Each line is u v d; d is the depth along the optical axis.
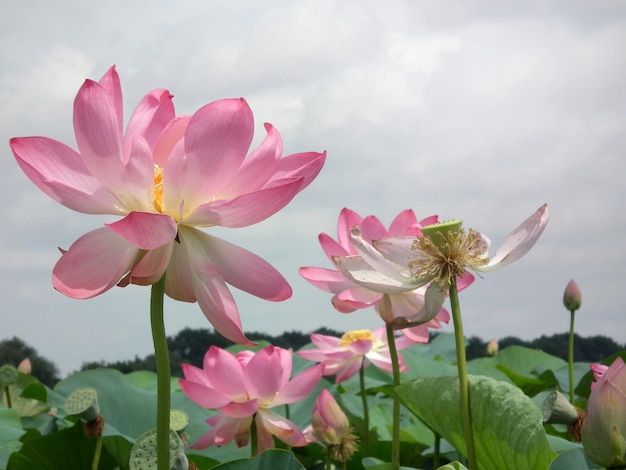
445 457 1.01
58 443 0.98
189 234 0.50
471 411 0.63
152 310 0.47
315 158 0.54
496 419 0.61
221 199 0.51
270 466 0.61
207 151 0.48
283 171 0.53
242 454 1.07
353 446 0.89
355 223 0.89
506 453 0.61
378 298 0.83
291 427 0.84
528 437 0.59
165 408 0.46
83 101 0.46
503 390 0.62
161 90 0.55
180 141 0.49
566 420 0.64
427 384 0.69
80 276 0.47
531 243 0.59
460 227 0.60
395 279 0.61
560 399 0.64
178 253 0.50
